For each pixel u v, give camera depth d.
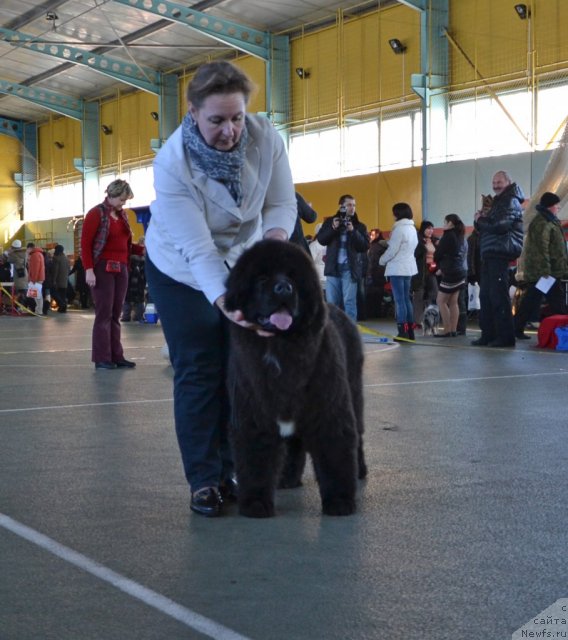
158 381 9.48
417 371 10.14
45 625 2.86
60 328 19.73
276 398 3.89
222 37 28.44
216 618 2.91
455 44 23.89
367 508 4.30
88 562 3.50
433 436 6.19
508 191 13.20
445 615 2.93
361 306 20.34
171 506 4.38
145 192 36.78
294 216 4.46
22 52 35.38
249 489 4.14
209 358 4.29
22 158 43.28
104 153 39.38
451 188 21.86
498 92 22.94
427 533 3.88
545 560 3.50
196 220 4.09
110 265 10.56
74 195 41.25
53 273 28.11
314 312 3.76
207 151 4.03
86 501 4.48
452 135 24.19
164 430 6.52
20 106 42.03
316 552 3.61
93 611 2.98
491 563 3.47
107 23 31.27
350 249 13.73
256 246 3.76
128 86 37.16
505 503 4.40
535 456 5.52
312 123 28.62
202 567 3.43
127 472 5.15
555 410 7.30
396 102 25.83
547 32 21.83
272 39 29.33
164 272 4.27
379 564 3.46
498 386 8.80
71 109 39.59
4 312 27.36
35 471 5.18
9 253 29.28
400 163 26.02
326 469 4.13
